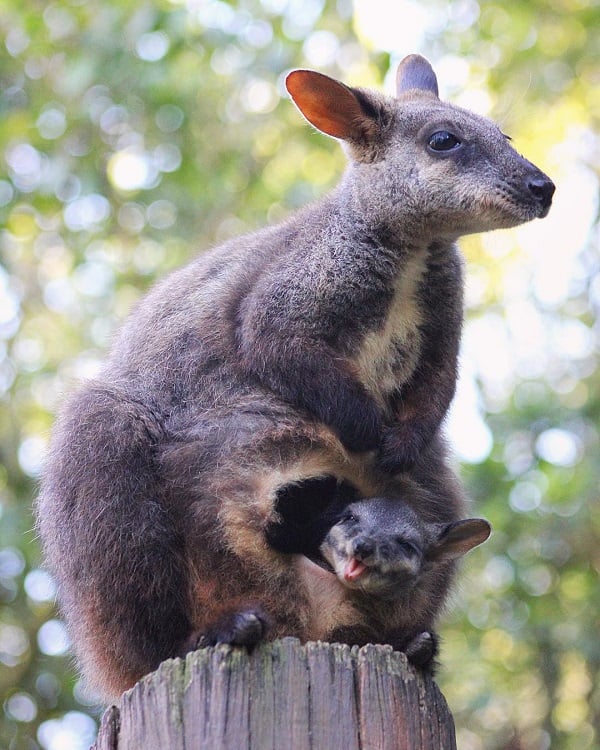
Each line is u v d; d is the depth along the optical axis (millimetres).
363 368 10719
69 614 10266
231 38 20266
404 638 9844
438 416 10758
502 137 11508
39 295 22406
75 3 20562
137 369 10758
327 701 7820
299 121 21062
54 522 10008
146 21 19844
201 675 7832
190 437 10188
